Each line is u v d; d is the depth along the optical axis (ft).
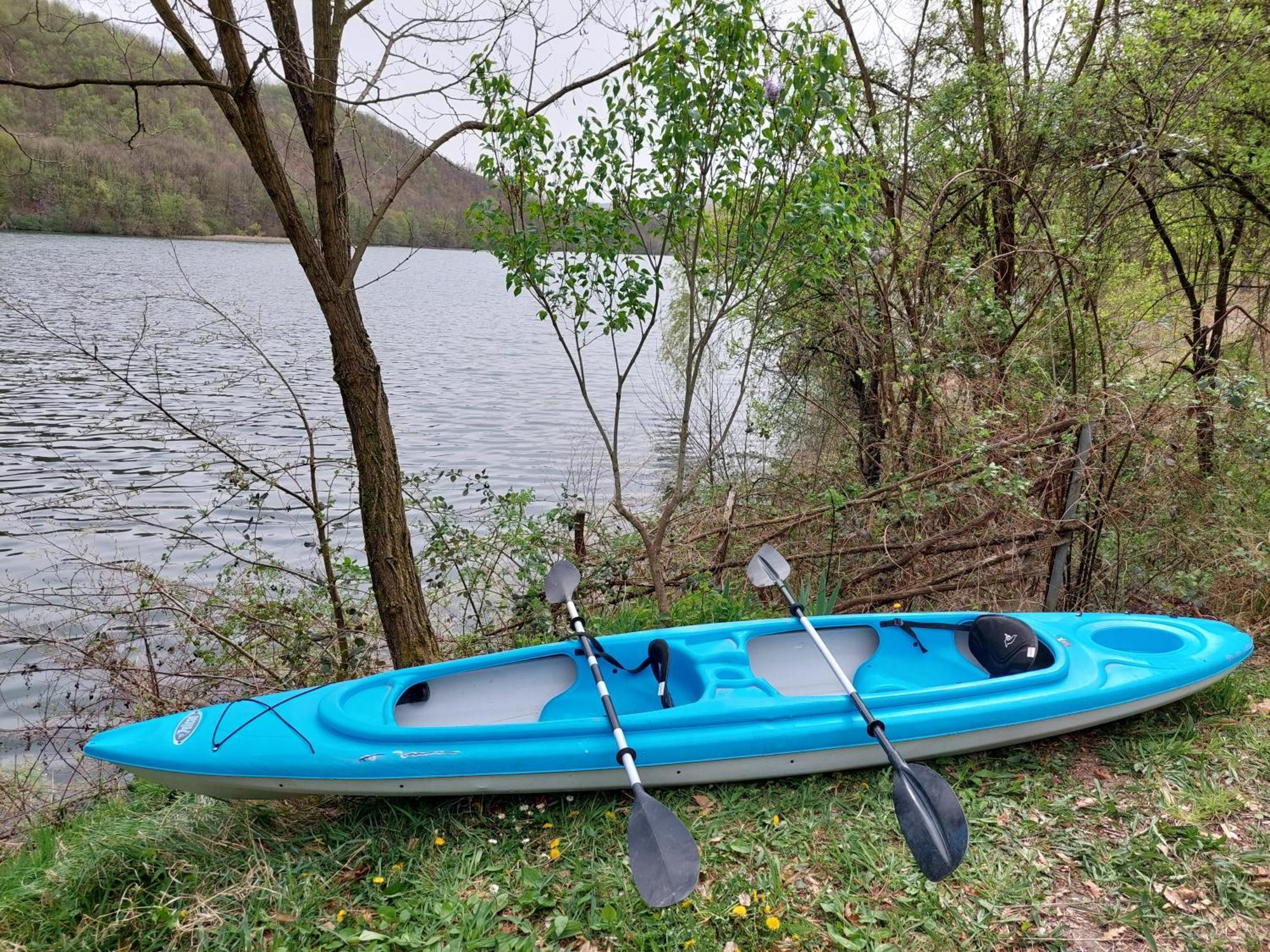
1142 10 22.45
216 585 20.81
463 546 21.13
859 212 20.81
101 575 21.97
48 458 38.32
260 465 35.35
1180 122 21.29
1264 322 27.53
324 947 9.82
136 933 10.19
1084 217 24.13
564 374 72.69
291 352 71.51
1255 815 11.87
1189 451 19.02
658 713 12.57
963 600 20.42
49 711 18.88
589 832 11.71
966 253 22.97
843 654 16.38
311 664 18.15
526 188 16.70
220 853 11.59
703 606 18.21
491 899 10.38
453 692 14.52
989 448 18.20
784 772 12.80
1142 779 12.84
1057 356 23.48
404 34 13.58
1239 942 9.62
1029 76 24.59
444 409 56.34
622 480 36.76
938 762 13.38
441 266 260.62
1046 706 13.37
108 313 85.15
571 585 15.74
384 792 12.07
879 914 10.05
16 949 9.96
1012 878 10.68
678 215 16.56
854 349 27.35
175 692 18.17
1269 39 20.35
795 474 28.19
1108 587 19.40
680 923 9.95
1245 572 18.13
